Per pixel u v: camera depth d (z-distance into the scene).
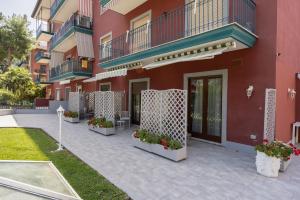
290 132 8.32
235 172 5.51
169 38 10.09
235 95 7.74
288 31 7.86
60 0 19.59
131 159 6.48
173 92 7.03
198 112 9.37
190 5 9.13
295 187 4.68
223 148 7.84
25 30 33.09
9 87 24.98
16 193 4.09
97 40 17.09
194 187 4.64
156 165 5.98
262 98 7.03
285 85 7.69
